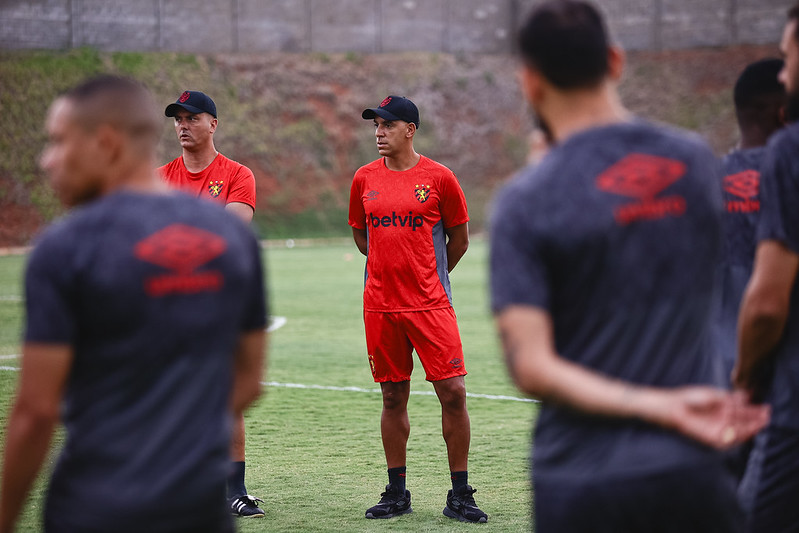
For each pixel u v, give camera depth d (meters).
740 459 5.29
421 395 13.80
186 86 58.22
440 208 8.49
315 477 9.35
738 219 5.78
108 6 57.38
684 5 66.75
